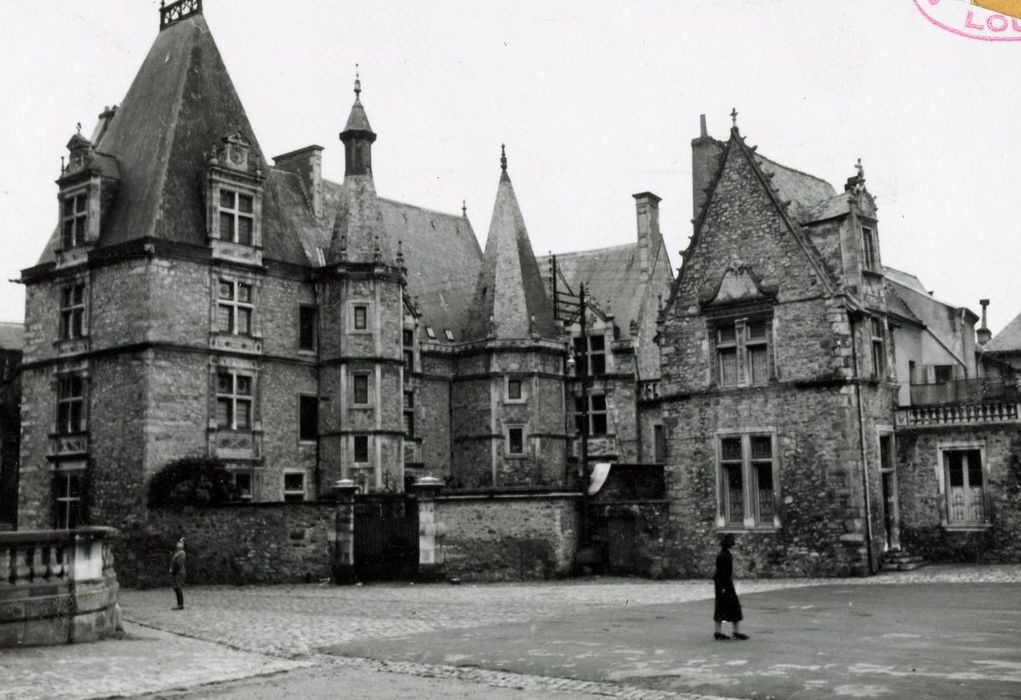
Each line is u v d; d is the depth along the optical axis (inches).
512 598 948.6
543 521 1179.3
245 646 660.1
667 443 1189.1
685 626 673.0
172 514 1256.8
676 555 1164.5
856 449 1070.4
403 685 499.5
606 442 1804.9
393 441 1524.4
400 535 1206.3
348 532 1200.8
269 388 1455.5
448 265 2000.5
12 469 1893.5
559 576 1169.4
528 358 1777.8
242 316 1434.5
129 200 1403.8
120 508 1298.0
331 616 832.3
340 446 1492.4
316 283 1551.4
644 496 1309.1
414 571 1195.9
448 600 950.4
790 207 1188.5
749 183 1157.1
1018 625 629.9
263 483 1428.4
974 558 1124.5
